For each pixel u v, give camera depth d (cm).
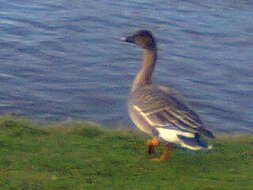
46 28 2489
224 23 2692
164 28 2602
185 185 1037
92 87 2022
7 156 1127
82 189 1009
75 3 2806
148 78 1212
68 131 1336
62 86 2014
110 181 1049
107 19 2639
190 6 2862
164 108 1104
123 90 2022
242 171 1141
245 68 2291
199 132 1066
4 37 2367
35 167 1088
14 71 2091
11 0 2777
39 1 2794
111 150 1207
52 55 2253
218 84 2141
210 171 1134
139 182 1048
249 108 1970
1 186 1005
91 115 1803
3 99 1870
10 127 1299
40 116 1758
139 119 1133
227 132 1764
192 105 1962
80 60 2234
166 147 1163
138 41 1220
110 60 2264
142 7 2816
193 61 2314
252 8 2884
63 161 1123
